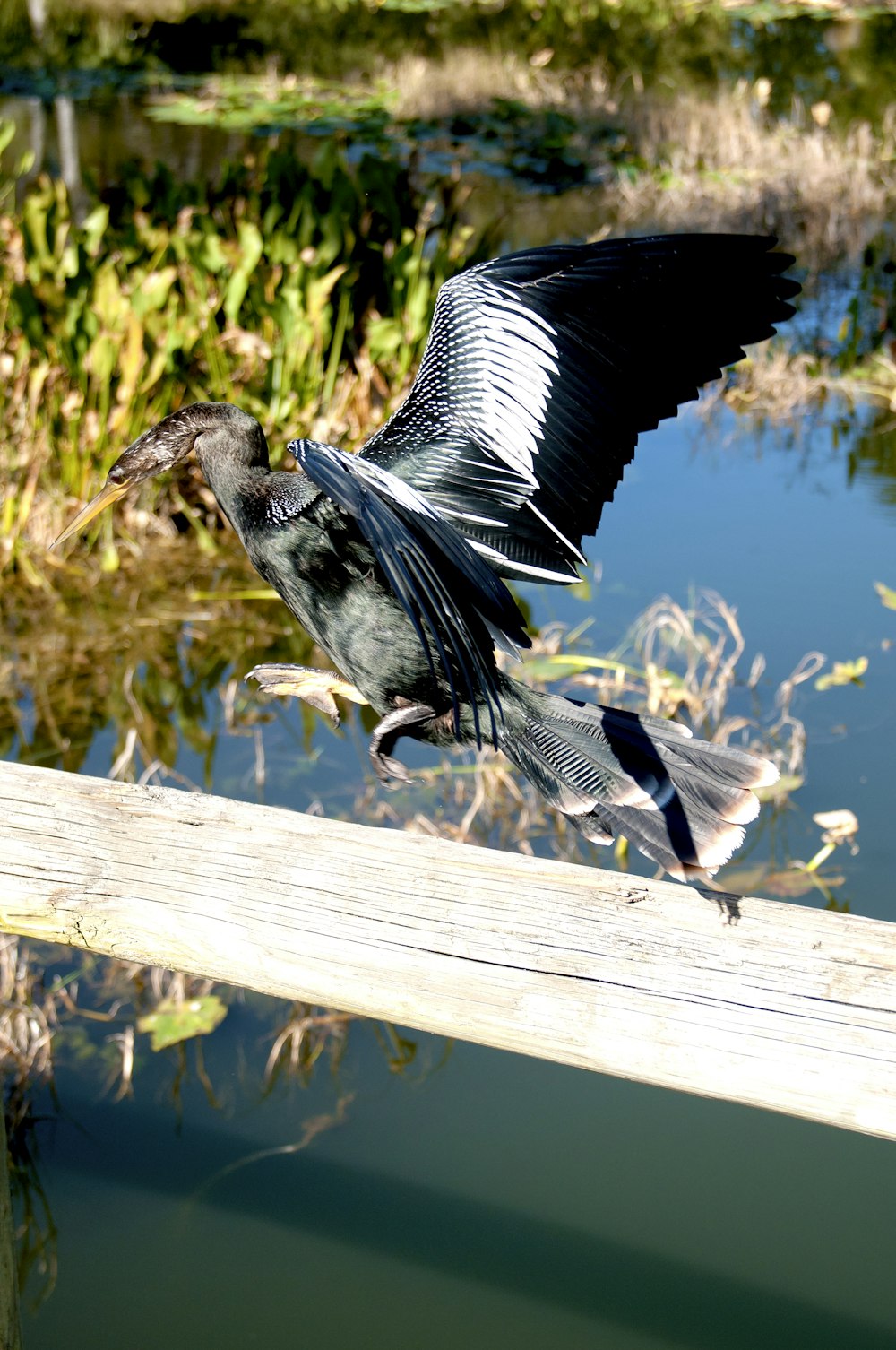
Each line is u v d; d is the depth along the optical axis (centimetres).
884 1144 404
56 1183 386
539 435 267
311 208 805
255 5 2170
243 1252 365
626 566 711
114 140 1527
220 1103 414
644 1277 356
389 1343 338
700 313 258
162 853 242
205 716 607
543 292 270
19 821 249
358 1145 400
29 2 2028
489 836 529
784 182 1313
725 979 213
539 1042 221
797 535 743
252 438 286
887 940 210
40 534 716
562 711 262
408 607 206
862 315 1048
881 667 617
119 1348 339
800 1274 361
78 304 713
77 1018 446
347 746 586
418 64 1828
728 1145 402
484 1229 373
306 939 231
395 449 274
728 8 2295
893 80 1797
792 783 539
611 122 1565
